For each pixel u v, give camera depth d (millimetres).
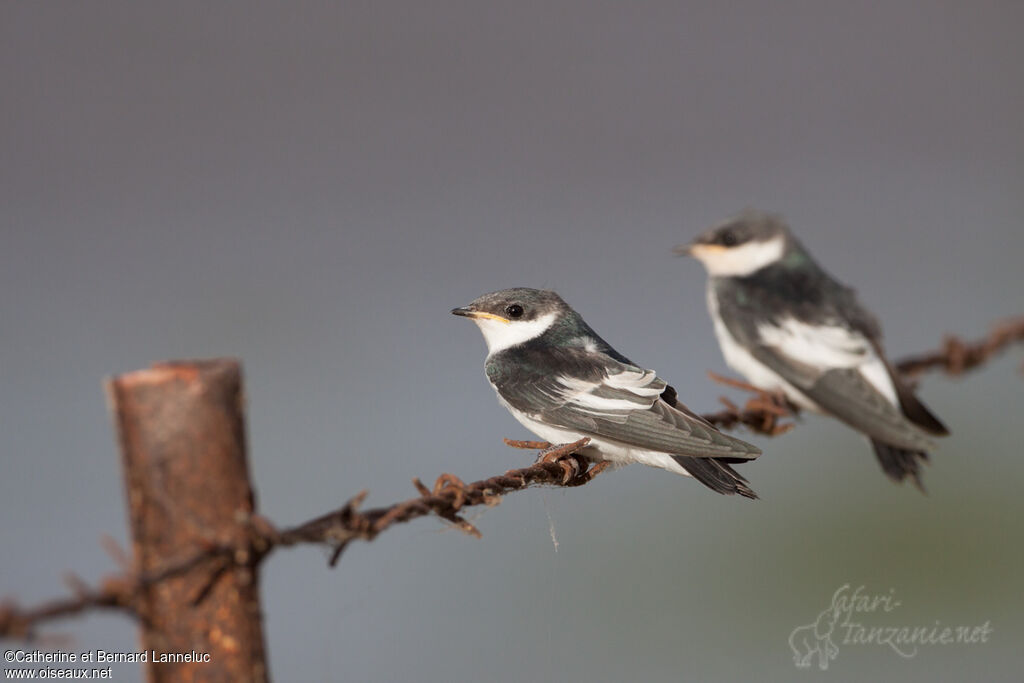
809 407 12305
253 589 5266
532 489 10062
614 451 9594
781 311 12484
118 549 4930
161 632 5109
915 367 12688
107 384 5070
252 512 5270
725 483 8914
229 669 5176
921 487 11367
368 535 5957
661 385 9578
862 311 12648
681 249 13484
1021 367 13445
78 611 4762
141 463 5074
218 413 5137
